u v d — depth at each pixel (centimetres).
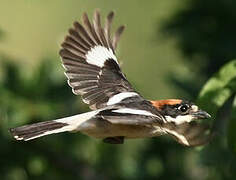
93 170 1345
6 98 1252
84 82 898
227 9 1374
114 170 1352
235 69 911
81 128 767
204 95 912
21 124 1239
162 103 838
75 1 1608
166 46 1670
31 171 1317
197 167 1245
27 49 1488
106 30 958
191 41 1379
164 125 763
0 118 1240
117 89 881
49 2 1578
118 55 1269
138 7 1681
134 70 1662
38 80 1295
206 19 1391
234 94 961
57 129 765
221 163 1158
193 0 1405
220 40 1365
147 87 1642
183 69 1354
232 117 889
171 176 1338
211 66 1368
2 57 1338
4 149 1281
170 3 1661
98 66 914
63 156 1331
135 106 789
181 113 829
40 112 1251
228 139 891
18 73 1296
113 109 771
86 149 1356
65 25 1562
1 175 1304
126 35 1681
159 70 1656
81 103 1296
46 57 1316
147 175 1343
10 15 1535
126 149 1377
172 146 1347
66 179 1340
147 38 1681
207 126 785
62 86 1299
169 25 1412
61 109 1283
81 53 920
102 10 1673
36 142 1309
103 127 770
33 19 1545
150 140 1359
